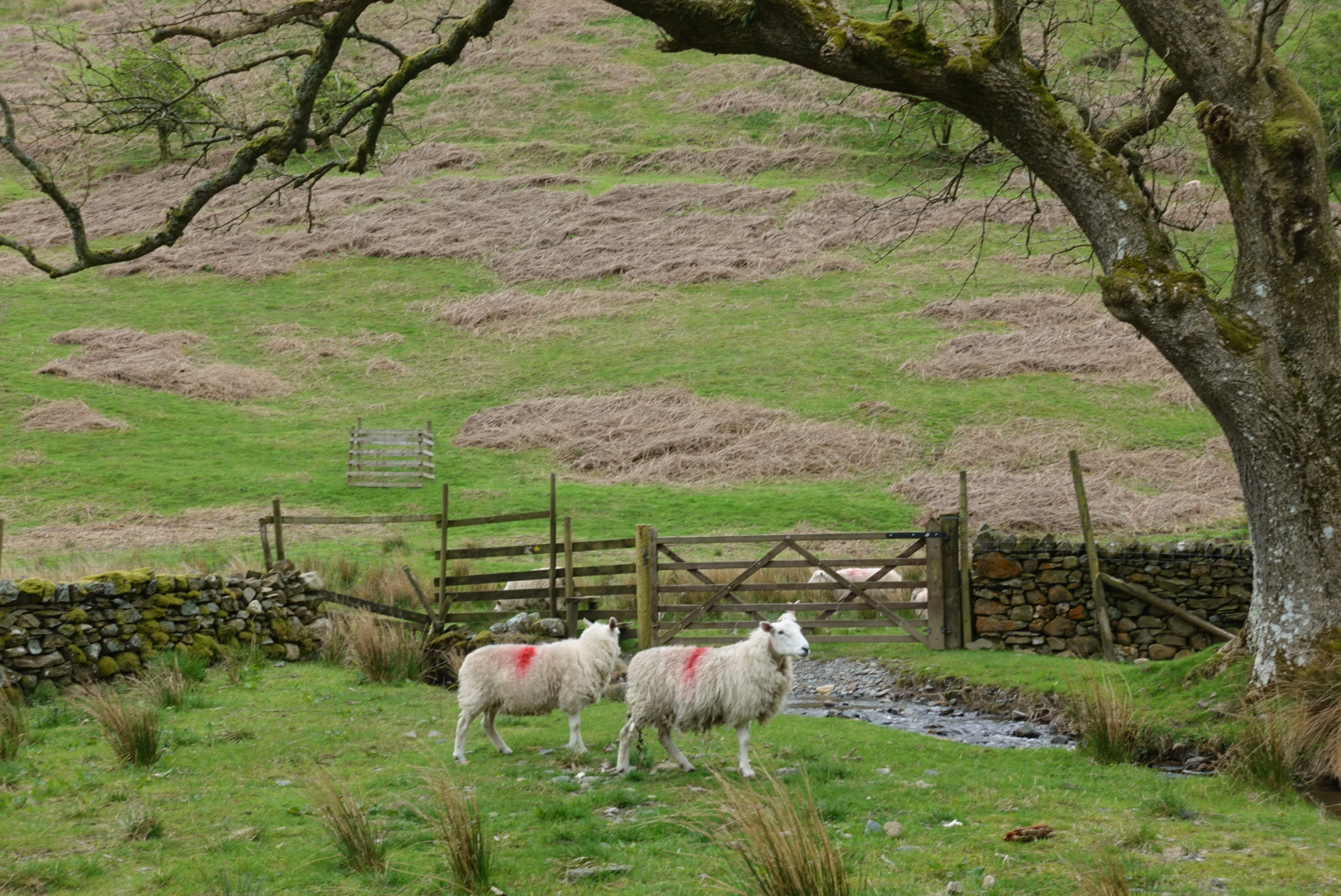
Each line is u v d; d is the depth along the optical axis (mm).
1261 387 8531
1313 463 8539
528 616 14633
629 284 45062
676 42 9125
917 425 29938
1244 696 8836
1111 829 6441
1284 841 6176
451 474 29094
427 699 11328
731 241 47562
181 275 48094
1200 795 7367
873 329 38062
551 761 8508
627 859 5941
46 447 30234
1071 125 8781
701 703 7824
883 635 14086
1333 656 8352
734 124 60844
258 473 28688
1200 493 23750
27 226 52594
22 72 44844
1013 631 13523
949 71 8438
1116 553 13133
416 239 50531
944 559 13914
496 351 39844
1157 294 8586
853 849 6012
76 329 41062
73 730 9453
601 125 62000
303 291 46500
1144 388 31312
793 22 8625
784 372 34875
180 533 23000
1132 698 9969
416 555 20750
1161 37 8953
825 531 22578
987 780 7855
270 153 9992
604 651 8719
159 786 7633
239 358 39750
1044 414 29844
